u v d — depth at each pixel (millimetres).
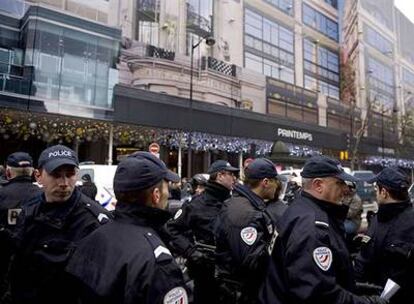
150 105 21469
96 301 1658
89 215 2596
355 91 50375
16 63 19016
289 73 42250
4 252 2736
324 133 33906
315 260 2057
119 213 1851
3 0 20734
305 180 2424
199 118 24000
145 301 1580
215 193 4316
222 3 34344
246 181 3504
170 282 1632
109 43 20781
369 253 3191
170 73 26578
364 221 7004
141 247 1688
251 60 37344
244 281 2992
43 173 2590
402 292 2855
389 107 55719
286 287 2191
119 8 27375
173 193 11086
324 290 2010
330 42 50562
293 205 2387
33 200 2773
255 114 27578
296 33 43938
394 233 3018
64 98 19062
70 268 1819
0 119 18781
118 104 20375
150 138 23516
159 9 29188
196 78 28062
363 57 51406
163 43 29125
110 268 1673
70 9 24188
